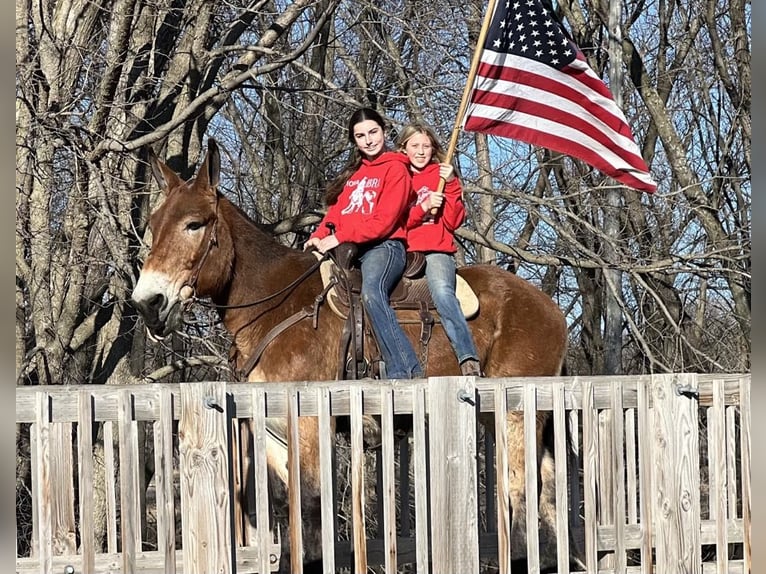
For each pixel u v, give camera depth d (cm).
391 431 595
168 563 561
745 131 1691
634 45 1705
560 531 625
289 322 722
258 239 755
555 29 792
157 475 566
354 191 721
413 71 1355
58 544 657
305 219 1270
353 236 711
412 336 723
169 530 563
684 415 645
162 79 1185
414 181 757
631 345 1766
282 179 1598
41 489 563
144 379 1284
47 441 563
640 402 645
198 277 726
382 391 593
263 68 1145
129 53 1225
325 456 585
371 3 1340
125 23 1120
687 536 640
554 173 1747
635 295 1631
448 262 735
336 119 1549
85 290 1234
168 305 712
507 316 751
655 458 640
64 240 1185
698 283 1702
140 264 1225
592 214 1628
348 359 715
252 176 1656
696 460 644
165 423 567
